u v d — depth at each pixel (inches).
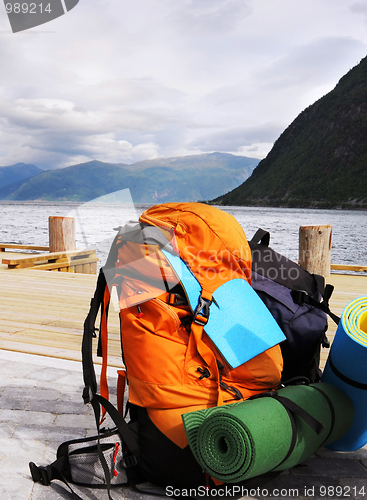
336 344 61.1
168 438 54.0
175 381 54.6
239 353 56.5
